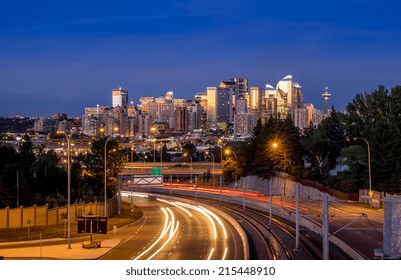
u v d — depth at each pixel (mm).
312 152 190250
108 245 92562
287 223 133000
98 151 178125
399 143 158875
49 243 95875
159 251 87312
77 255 81375
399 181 150500
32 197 156000
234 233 113438
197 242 99125
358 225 111125
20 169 158875
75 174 181750
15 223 113500
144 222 137750
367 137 178625
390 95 187000
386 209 58500
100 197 171500
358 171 166750
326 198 67438
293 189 191875
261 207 168000
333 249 92562
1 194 141875
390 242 57969
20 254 81812
